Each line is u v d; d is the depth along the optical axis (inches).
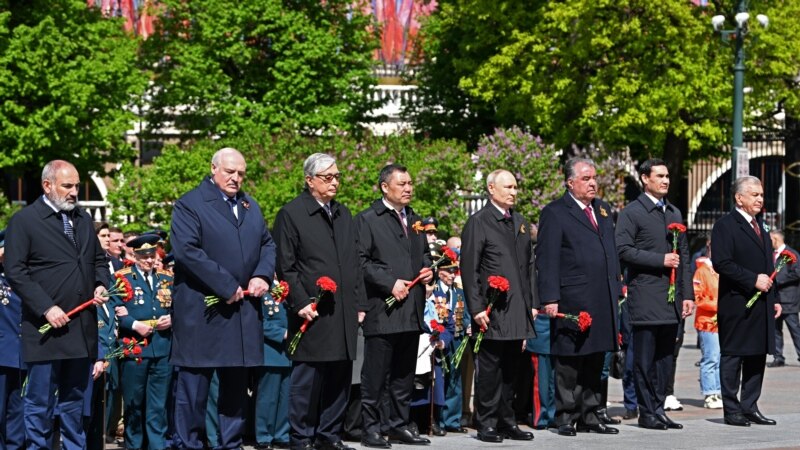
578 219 520.1
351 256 465.1
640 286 537.0
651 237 537.3
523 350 536.7
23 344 429.7
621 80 1443.2
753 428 538.3
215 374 516.7
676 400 647.8
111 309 500.1
